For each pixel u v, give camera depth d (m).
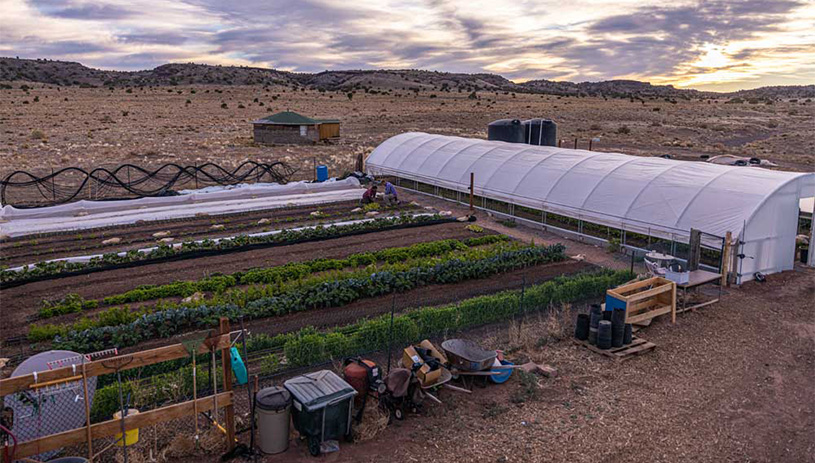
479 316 16.94
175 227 28.92
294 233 26.94
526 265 22.88
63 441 9.12
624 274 20.11
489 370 13.29
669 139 78.44
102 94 136.50
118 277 21.27
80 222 28.88
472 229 28.84
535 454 10.88
